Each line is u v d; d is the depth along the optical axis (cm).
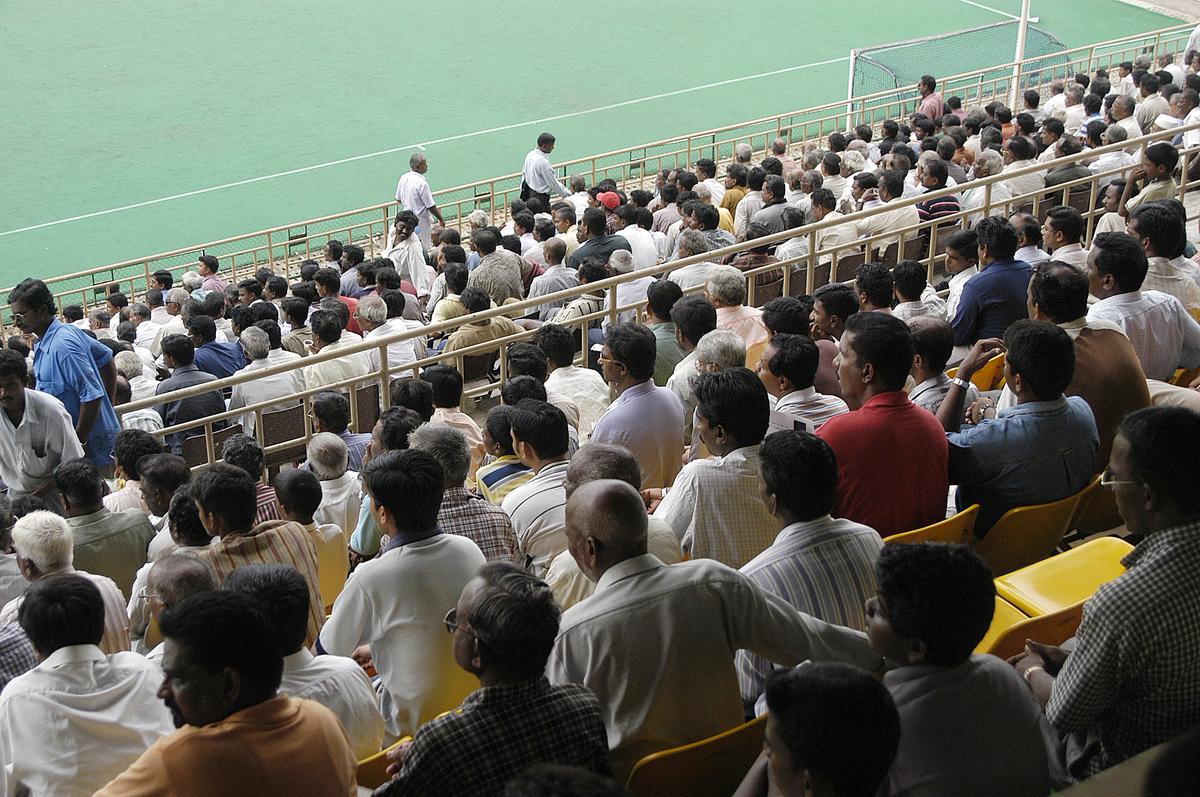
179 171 2045
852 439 417
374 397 781
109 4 2853
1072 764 315
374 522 473
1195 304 630
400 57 2598
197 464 737
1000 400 520
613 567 314
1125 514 298
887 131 1524
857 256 927
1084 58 2353
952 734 262
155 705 349
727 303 697
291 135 2202
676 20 2836
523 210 1394
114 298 1344
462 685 378
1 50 2569
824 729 222
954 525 416
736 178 1297
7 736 335
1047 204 1012
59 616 337
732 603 311
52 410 606
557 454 462
